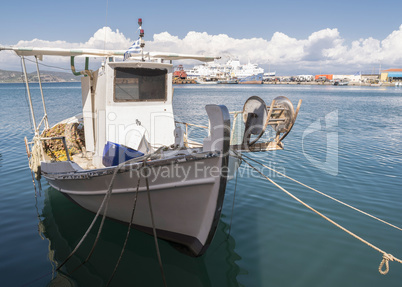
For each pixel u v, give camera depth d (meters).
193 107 33.16
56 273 4.99
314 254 5.57
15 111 28.94
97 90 6.84
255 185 9.12
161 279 4.92
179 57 7.45
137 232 6.34
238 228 6.54
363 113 29.59
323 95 63.94
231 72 166.62
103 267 5.20
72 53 6.07
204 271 5.11
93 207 6.62
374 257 5.48
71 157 8.17
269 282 4.80
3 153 12.66
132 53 6.50
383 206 7.57
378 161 11.65
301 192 8.52
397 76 143.50
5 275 4.90
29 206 7.62
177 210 5.12
